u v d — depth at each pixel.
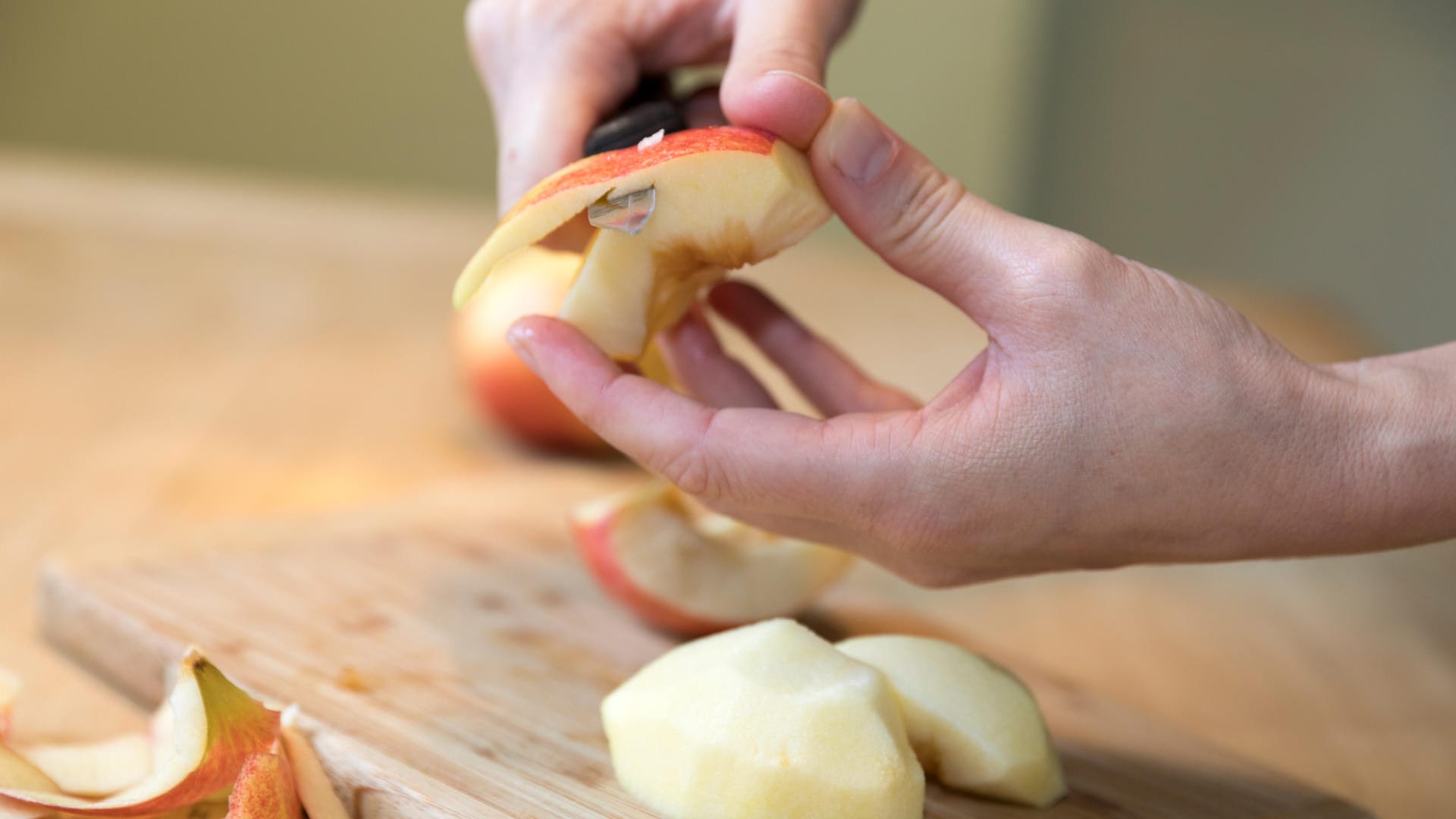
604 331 0.53
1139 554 0.52
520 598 0.63
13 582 0.63
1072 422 0.49
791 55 0.53
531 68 0.57
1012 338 0.49
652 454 0.52
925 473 0.50
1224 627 0.67
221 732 0.49
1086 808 0.53
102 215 1.23
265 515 0.70
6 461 0.72
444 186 1.77
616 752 0.52
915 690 0.52
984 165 1.73
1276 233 1.66
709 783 0.49
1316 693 0.63
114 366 0.88
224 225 1.25
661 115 0.54
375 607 0.61
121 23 1.66
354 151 1.75
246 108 1.72
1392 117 1.58
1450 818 0.56
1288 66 1.60
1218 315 0.49
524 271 0.79
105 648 0.58
